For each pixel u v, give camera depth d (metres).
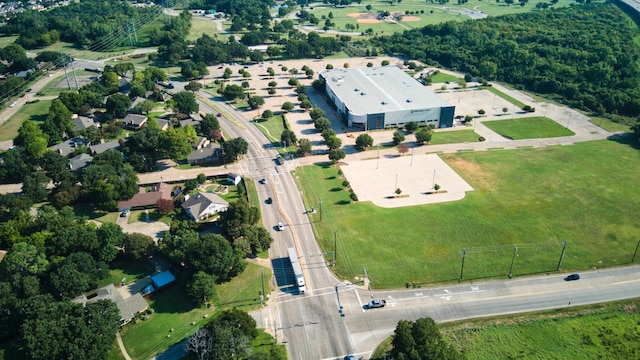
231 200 192.25
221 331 114.94
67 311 120.56
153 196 187.88
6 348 123.44
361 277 149.75
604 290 143.12
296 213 183.88
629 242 163.62
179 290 144.12
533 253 158.88
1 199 176.88
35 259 139.50
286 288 146.00
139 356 122.06
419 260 156.62
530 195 192.50
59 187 190.88
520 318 133.12
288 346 125.25
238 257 148.62
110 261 152.62
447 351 110.38
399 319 133.62
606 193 192.88
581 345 124.06
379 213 182.75
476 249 161.25
